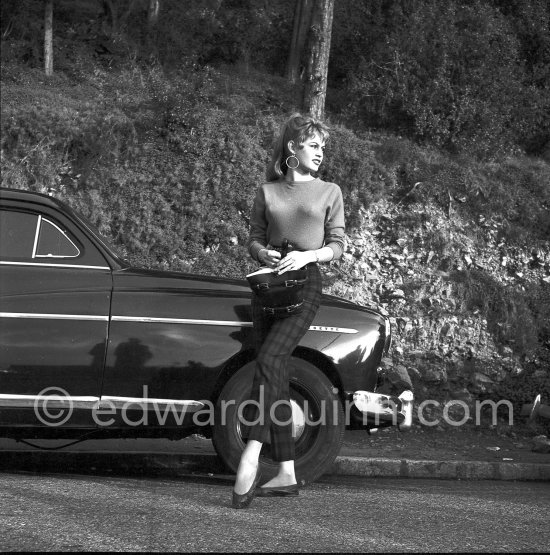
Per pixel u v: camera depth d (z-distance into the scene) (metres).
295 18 23.50
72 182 14.64
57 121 14.87
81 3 23.12
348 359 6.85
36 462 7.91
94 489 5.83
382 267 14.95
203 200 14.67
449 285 14.70
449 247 15.18
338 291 14.45
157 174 14.78
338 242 6.07
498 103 18.45
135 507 5.14
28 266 6.64
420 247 15.19
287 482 5.81
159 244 14.40
